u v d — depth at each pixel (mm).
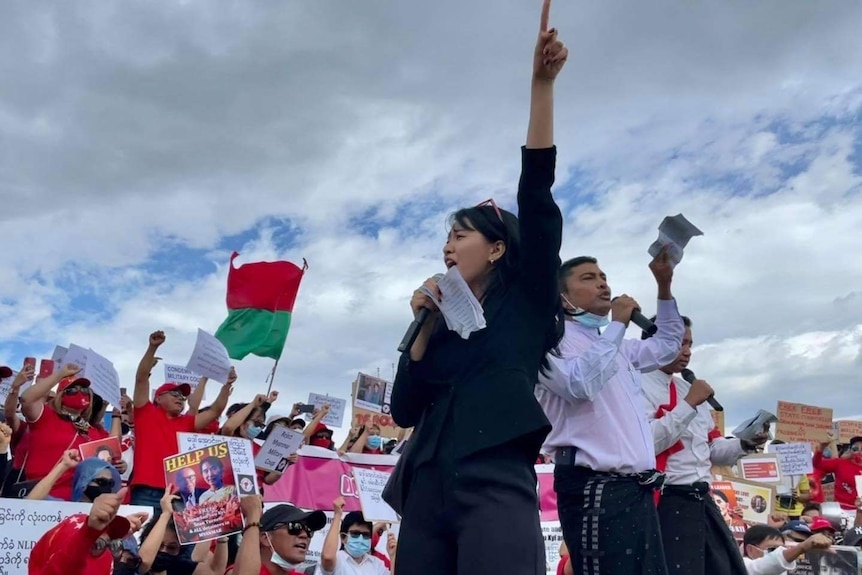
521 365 2434
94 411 9125
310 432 11211
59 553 4281
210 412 9383
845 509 12844
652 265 4301
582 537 3330
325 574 7695
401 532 2459
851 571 6754
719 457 5609
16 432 7941
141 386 8453
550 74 2459
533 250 2484
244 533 6355
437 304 2398
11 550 5355
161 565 6410
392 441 13414
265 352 10797
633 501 3275
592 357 3312
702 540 4344
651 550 3215
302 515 6777
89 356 8281
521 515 2262
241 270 11023
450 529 2328
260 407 10805
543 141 2455
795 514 12500
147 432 8328
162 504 5941
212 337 8883
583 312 3840
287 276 11008
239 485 6465
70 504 5633
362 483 8219
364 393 13477
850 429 15484
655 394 4988
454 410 2400
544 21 2428
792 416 13969
